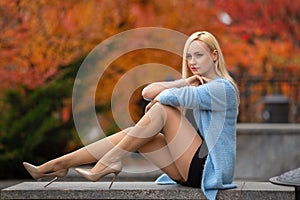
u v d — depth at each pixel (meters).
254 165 18.48
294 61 24.38
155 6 20.12
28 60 18.44
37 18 18.45
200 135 9.28
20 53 18.28
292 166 18.44
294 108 24.48
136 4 19.81
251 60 22.42
